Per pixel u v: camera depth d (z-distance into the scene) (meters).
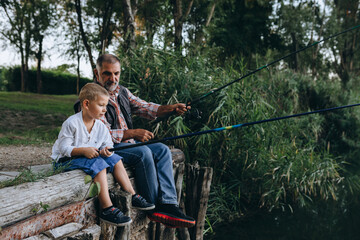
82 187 2.34
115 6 12.49
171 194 2.88
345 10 15.80
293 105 7.74
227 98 5.04
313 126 7.57
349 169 7.52
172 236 3.46
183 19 8.09
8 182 2.19
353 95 9.92
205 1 11.21
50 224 2.12
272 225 4.89
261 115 5.43
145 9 9.20
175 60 5.15
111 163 2.62
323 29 15.55
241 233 4.60
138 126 4.86
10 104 12.58
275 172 5.57
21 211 1.93
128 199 2.50
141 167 2.85
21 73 24.03
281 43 14.89
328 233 4.66
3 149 5.74
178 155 3.77
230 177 5.36
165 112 3.35
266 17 13.92
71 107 14.12
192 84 5.13
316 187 6.25
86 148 2.46
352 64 17.02
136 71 5.03
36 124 9.77
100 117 2.69
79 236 2.23
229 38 12.45
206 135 4.84
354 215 5.32
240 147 5.25
